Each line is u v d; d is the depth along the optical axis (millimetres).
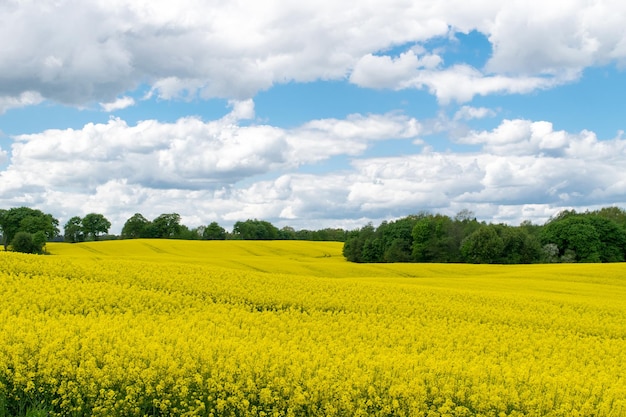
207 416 10102
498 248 73188
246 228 131375
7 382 10578
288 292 25953
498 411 10508
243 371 10820
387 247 86875
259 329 16531
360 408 9945
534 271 49656
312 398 10195
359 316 21203
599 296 34812
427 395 10734
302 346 14234
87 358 11266
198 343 12727
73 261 30953
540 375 12336
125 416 9820
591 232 75062
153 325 15172
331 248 102875
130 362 11008
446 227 82688
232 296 24688
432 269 52875
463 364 13180
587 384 11828
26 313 16500
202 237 129375
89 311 18781
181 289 25297
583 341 19078
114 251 79062
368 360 12516
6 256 30281
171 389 10414
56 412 9992
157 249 83438
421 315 22469
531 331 20484
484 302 27016
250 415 9906
